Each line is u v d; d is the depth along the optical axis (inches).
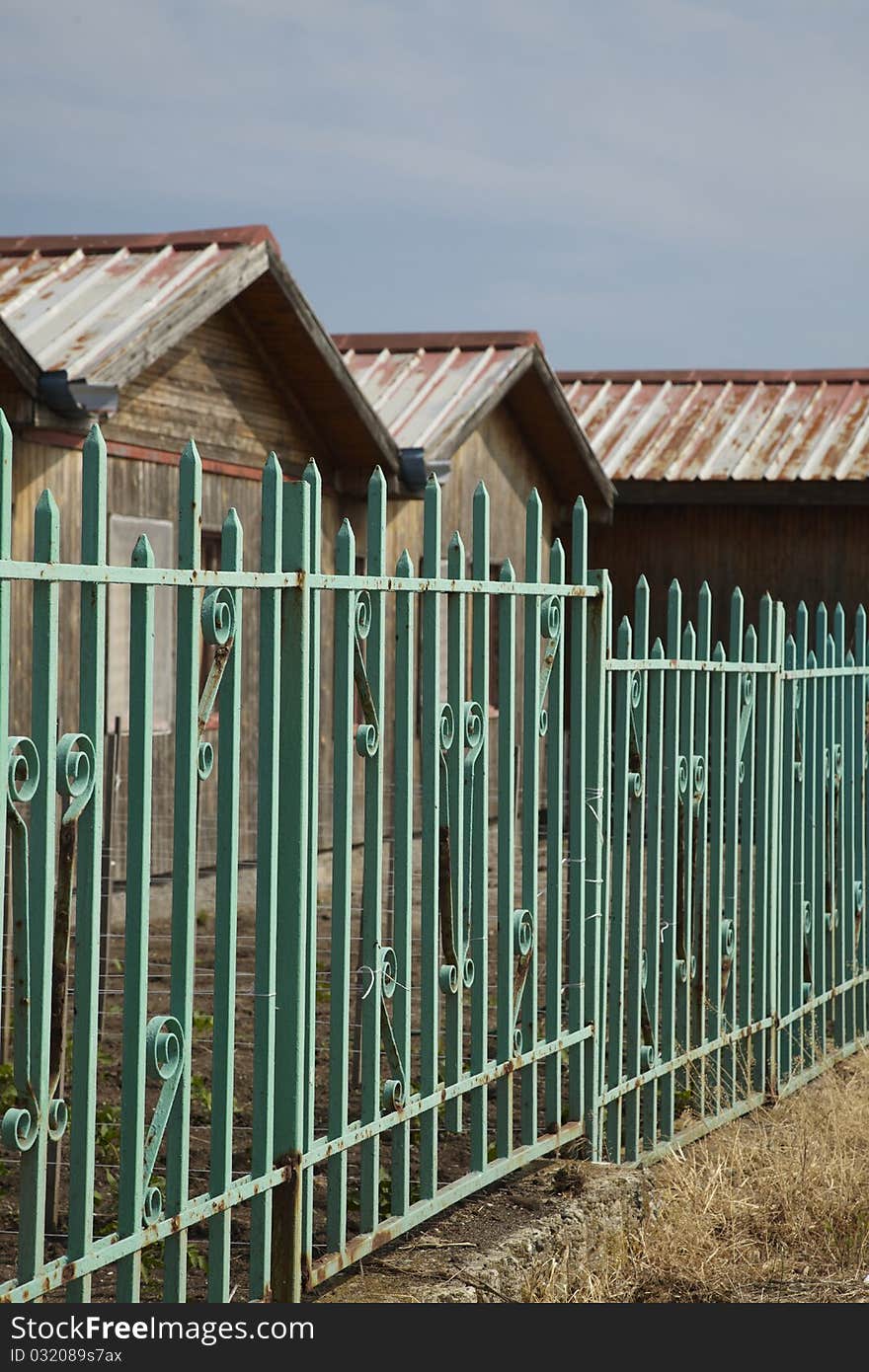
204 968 348.8
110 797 275.1
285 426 493.7
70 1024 214.4
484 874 194.2
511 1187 205.9
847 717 312.8
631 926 229.0
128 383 414.9
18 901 123.5
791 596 690.8
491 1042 293.3
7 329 344.5
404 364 601.0
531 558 205.0
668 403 751.1
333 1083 167.8
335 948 167.3
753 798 268.1
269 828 155.1
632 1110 228.8
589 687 220.5
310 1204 163.8
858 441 695.1
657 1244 205.2
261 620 154.9
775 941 274.8
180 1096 143.0
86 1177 130.5
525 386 621.3
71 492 395.2
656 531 706.2
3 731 119.8
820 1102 268.7
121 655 416.2
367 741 170.1
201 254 437.4
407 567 175.8
